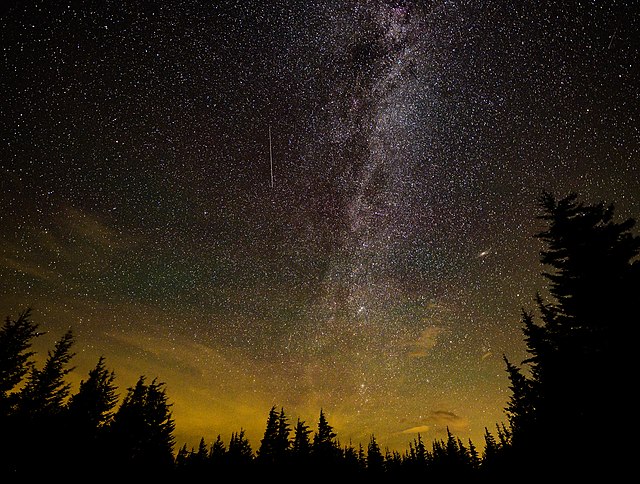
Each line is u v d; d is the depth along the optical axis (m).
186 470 29.80
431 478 38.47
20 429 16.42
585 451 8.64
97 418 21.19
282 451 35.84
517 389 16.17
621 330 8.23
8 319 17.34
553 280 9.45
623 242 8.73
